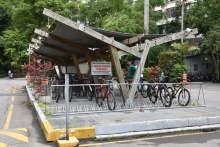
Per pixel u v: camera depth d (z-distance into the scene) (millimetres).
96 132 6371
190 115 8180
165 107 9688
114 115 8219
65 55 18250
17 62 41844
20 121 8219
